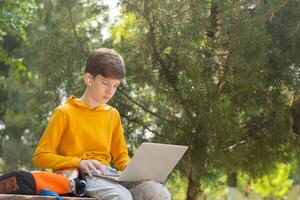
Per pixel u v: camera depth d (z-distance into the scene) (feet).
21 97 40.01
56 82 21.50
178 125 20.61
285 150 22.09
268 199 43.47
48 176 11.85
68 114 13.03
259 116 21.59
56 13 22.00
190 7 20.15
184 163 20.29
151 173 12.87
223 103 19.25
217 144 19.86
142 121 21.57
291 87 20.85
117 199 12.11
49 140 12.84
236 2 19.92
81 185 12.21
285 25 20.22
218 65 20.27
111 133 13.70
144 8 20.04
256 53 19.43
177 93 19.98
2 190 11.71
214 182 21.72
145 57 20.59
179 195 27.45
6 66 43.78
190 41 19.95
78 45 21.12
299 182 43.60
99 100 13.25
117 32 23.38
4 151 44.16
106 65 12.96
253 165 22.31
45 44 21.49
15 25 34.53
